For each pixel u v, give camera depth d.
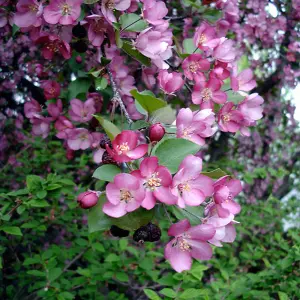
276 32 1.07
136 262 0.67
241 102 0.50
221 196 0.35
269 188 1.27
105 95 0.54
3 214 0.61
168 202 0.32
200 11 0.65
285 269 0.62
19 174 0.94
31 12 0.49
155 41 0.47
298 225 1.29
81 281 0.69
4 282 0.87
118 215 0.32
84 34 0.50
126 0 0.47
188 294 0.49
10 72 0.94
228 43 0.49
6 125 0.98
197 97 0.46
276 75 1.14
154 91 0.80
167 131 0.40
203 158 1.19
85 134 0.52
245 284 0.65
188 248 0.35
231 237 0.39
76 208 0.80
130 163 0.34
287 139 1.34
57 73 0.67
